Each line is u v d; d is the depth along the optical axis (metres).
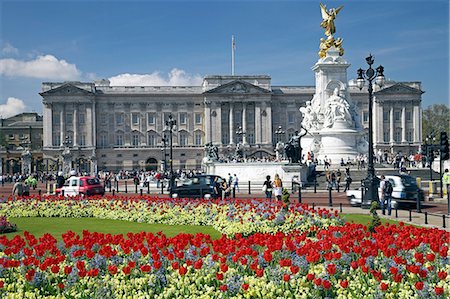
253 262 13.58
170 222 27.81
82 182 44.41
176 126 153.75
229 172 60.81
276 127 156.00
